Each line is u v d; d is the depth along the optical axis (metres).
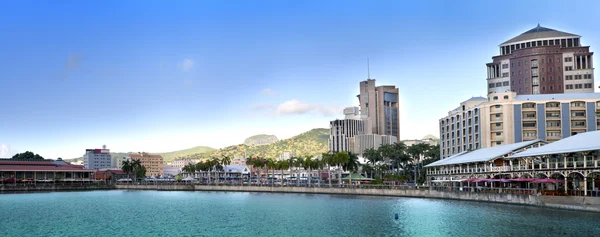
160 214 128.25
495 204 135.25
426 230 93.00
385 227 98.25
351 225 101.81
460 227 94.75
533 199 124.31
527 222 97.06
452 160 193.00
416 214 117.75
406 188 179.75
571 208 112.94
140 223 109.44
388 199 169.25
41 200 185.50
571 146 133.88
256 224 105.81
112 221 113.19
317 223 105.75
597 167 123.00
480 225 96.06
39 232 97.12
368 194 192.88
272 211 132.88
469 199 149.12
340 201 164.25
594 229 87.06
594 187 134.88
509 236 83.44
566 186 131.50
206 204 161.00
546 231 86.38
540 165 144.50
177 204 162.38
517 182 152.25
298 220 111.31
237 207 147.88
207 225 105.19
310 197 189.38
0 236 92.69
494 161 163.75
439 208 130.25
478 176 171.38
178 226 104.12
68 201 179.38
